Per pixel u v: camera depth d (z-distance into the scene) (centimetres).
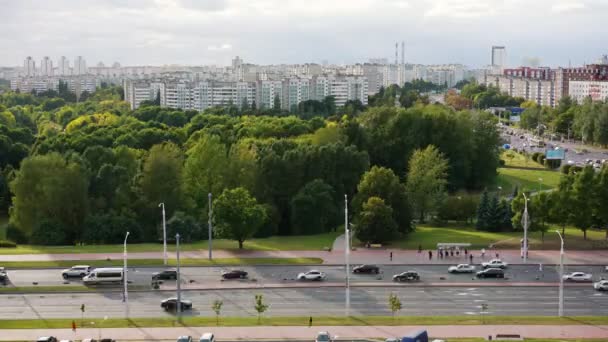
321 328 11881
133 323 12225
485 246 18338
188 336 11081
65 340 11088
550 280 15212
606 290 14438
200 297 14100
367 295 14150
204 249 18188
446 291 14425
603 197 18388
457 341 11094
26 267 16350
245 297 14088
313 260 16938
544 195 18775
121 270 14975
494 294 14200
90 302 13800
